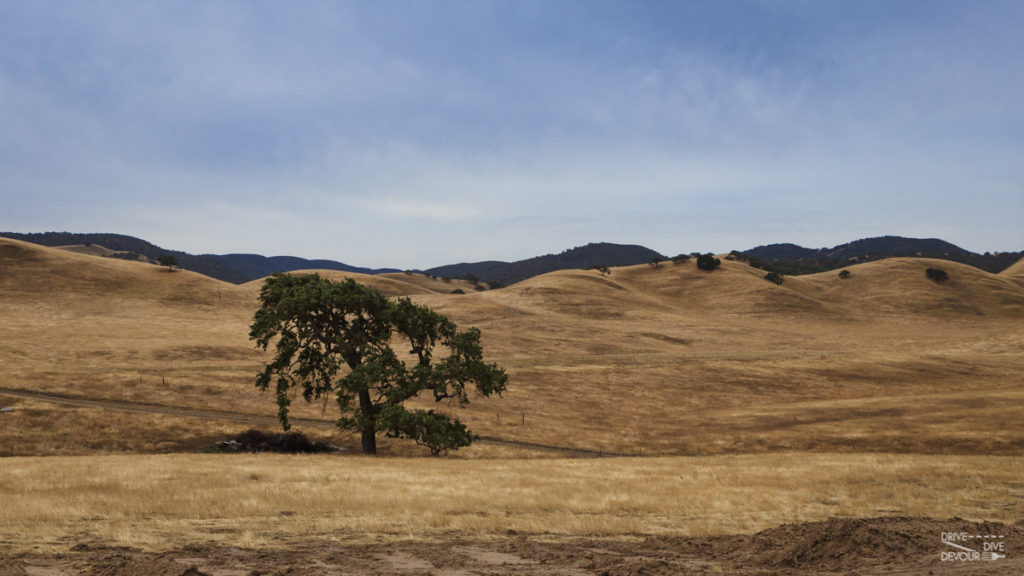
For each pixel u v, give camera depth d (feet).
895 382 272.31
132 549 39.88
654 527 51.93
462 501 63.21
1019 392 228.84
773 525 53.52
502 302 561.43
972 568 33.24
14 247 533.55
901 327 510.58
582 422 195.11
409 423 131.03
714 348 397.60
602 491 72.74
